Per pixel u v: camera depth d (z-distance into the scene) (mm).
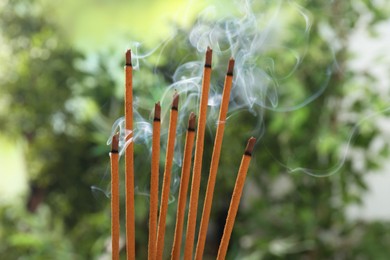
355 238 1592
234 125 1452
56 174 1736
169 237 1186
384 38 1715
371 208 1779
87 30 1753
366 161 1506
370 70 1716
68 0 1798
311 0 1441
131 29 1600
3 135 1771
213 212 1514
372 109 1482
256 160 1573
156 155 562
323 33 1532
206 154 1245
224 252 562
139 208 1221
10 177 1831
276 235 1526
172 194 804
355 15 1458
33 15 1798
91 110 1490
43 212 1630
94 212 1715
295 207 1575
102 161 1566
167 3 1673
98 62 1483
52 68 1736
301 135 1521
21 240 1492
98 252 1421
